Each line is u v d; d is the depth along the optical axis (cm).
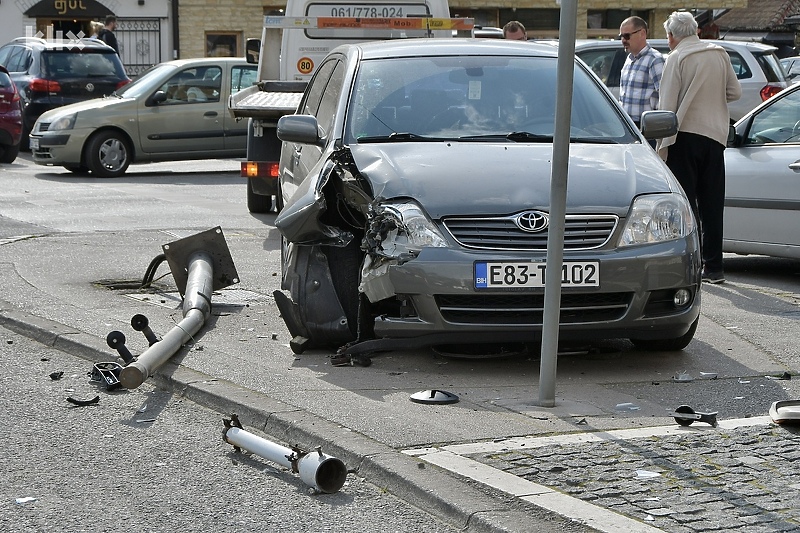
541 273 882
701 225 1348
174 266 1190
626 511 592
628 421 768
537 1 4838
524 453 687
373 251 920
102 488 662
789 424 751
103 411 823
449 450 693
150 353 894
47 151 2702
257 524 606
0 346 1037
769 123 1402
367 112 1059
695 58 1323
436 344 927
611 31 4872
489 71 1113
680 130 1331
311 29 2138
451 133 1038
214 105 2841
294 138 1061
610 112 1084
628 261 896
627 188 933
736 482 638
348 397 827
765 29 5225
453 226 899
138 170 2966
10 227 1784
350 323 964
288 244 1145
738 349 1006
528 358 969
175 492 656
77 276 1359
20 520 612
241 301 1205
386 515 619
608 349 1002
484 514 593
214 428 782
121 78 3319
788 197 1343
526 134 1039
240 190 2431
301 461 665
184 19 4738
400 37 2095
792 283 1373
